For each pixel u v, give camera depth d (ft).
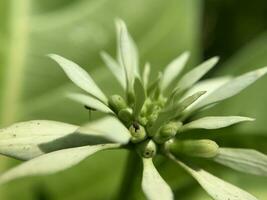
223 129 0.45
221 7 0.59
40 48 0.48
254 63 0.51
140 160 0.33
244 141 0.46
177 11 0.52
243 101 0.50
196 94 0.29
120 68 0.34
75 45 0.49
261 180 0.47
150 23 0.51
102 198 0.45
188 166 0.30
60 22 0.49
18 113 0.46
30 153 0.28
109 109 0.29
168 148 0.31
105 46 0.50
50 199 0.44
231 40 0.58
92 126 0.24
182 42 0.51
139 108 0.30
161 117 0.30
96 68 0.49
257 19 0.59
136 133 0.29
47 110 0.47
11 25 0.48
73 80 0.29
